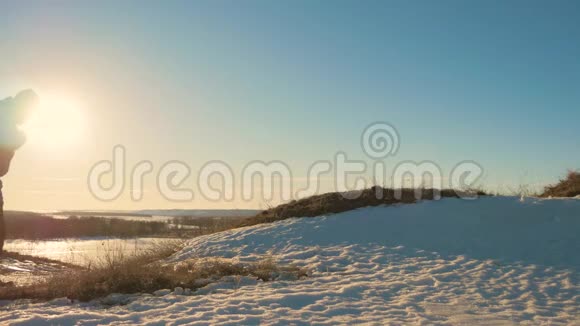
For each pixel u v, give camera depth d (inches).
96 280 418.0
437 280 442.9
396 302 371.6
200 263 505.0
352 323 316.2
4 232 442.9
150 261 590.9
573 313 351.3
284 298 373.4
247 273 468.8
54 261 714.8
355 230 638.5
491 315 341.4
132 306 359.9
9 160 429.4
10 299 386.0
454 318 332.5
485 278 448.1
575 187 745.0
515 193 767.7
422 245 571.5
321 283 434.9
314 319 323.6
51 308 355.6
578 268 468.4
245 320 318.0
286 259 549.0
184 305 357.1
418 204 695.7
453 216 641.6
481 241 567.5
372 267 501.0
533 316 342.3
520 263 492.4
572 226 575.8
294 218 729.6
